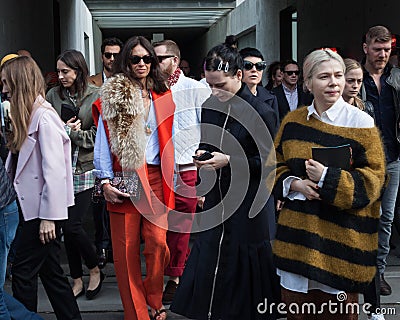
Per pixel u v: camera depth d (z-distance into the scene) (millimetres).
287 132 3717
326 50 3617
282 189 3668
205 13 18969
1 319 3977
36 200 4148
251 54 4992
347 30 10859
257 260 4066
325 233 3559
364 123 3541
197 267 4195
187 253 5285
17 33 9266
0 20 8023
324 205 3561
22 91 4102
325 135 3562
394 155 5141
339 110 3588
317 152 3502
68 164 4273
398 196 6508
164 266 4734
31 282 4246
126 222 4508
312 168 3488
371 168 3525
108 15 18203
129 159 4379
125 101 4348
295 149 3625
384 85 5215
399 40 6906
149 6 16422
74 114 5191
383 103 5203
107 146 4480
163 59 5379
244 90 4082
